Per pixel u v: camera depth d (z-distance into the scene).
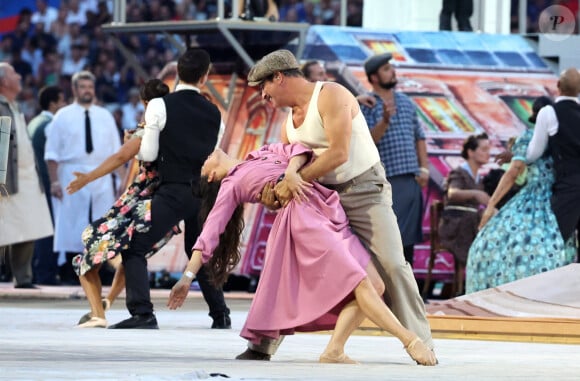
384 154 24.08
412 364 11.55
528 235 21.34
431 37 28.62
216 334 16.23
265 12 28.14
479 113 27.97
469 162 26.16
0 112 26.56
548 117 21.34
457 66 28.34
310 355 12.70
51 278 29.58
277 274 11.28
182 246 27.41
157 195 17.36
